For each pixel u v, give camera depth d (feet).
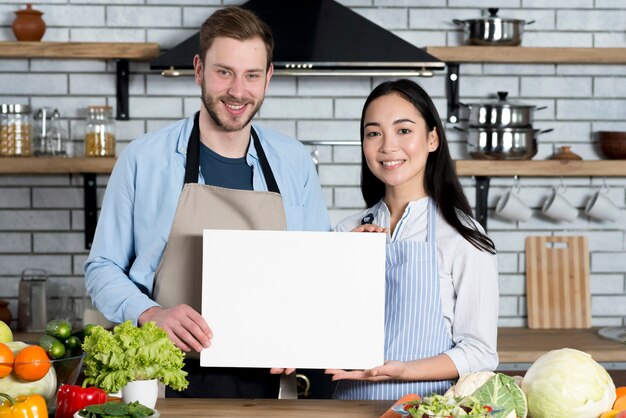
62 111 12.50
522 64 12.82
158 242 7.54
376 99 7.22
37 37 11.94
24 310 12.04
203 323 6.42
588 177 12.89
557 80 12.89
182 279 7.43
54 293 12.49
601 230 12.93
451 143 12.77
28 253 12.50
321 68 11.25
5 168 11.57
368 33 11.25
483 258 7.08
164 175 7.58
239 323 6.48
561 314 12.74
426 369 6.64
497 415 5.44
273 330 6.49
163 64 10.93
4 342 6.31
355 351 6.49
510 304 12.87
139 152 7.61
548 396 5.67
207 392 7.51
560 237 12.83
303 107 12.62
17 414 5.37
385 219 7.54
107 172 11.74
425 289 7.07
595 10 12.85
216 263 6.49
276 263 6.50
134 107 12.52
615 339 11.67
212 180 7.66
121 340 5.75
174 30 12.50
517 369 10.99
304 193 8.11
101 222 7.69
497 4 12.73
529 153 12.10
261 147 7.83
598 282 12.96
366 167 7.72
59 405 5.66
